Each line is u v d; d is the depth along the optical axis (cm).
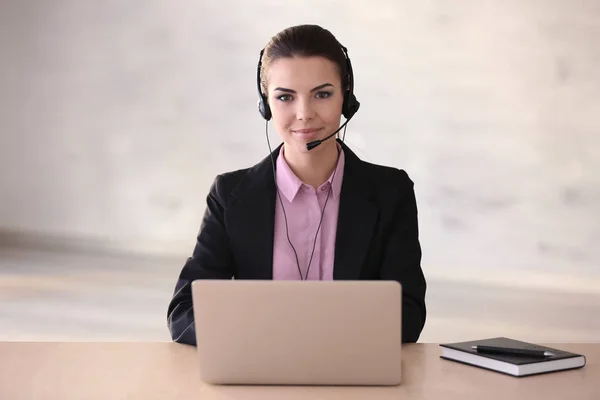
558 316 648
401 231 237
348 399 169
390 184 239
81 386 179
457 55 855
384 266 234
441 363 197
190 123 947
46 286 733
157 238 966
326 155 234
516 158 849
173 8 935
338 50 223
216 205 239
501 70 845
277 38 223
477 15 846
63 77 968
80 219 981
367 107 881
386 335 175
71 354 206
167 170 956
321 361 176
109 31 952
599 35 818
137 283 755
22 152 984
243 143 938
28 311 630
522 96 842
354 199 235
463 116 860
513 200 852
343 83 227
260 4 912
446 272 852
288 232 236
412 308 226
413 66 866
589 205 835
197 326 177
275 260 234
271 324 175
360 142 886
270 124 931
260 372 178
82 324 589
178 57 940
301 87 219
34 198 989
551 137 838
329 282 174
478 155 859
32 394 173
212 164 947
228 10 923
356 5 877
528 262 852
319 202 237
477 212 862
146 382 182
